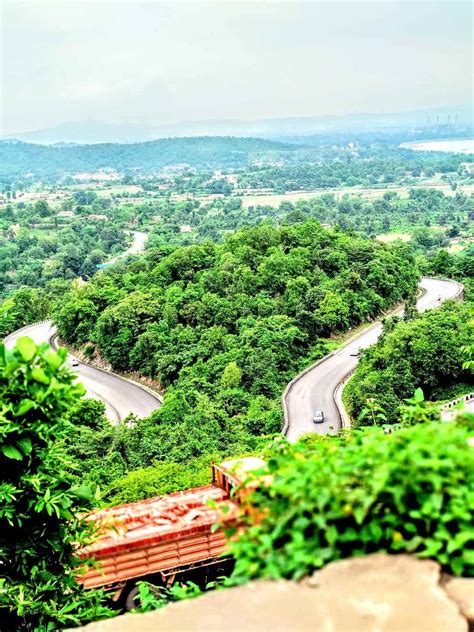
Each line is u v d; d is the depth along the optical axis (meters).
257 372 57.28
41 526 9.00
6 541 8.84
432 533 5.13
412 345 48.88
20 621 8.81
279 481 5.26
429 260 104.69
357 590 4.69
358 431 6.34
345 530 5.07
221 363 60.22
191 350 64.56
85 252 194.50
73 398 8.35
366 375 50.31
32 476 8.62
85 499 9.20
